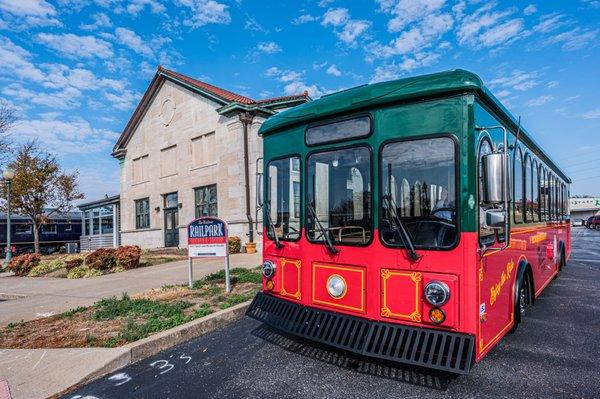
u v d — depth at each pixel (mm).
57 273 13297
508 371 4062
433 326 3387
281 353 4715
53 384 3988
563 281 9305
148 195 23391
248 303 6801
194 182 20172
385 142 3729
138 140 24281
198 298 7363
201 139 20172
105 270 12469
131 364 4617
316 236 4262
